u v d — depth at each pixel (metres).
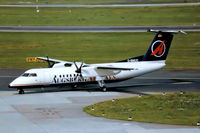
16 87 152.62
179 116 121.56
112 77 167.75
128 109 130.88
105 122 113.50
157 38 173.50
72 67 165.00
